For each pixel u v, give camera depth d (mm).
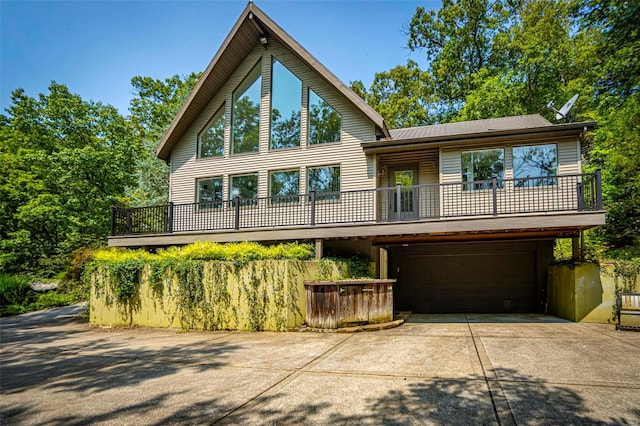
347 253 12453
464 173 11375
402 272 13734
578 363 5352
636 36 12828
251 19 12727
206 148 14242
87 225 19188
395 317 10477
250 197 13344
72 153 19266
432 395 4176
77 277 16938
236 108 14016
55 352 7398
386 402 4008
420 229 9812
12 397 4633
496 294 12773
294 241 11766
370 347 6676
